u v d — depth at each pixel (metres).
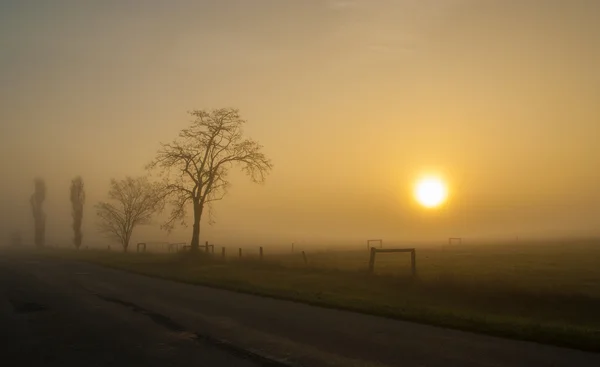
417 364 8.34
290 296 16.59
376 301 16.25
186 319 12.96
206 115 43.56
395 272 26.34
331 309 14.27
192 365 8.55
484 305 17.56
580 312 16.23
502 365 8.21
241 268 30.02
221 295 17.67
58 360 9.14
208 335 10.91
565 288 20.33
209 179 43.34
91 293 19.12
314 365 8.40
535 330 10.67
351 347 9.59
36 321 13.29
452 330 11.10
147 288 20.36
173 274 26.30
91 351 9.75
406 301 16.88
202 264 33.97
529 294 18.27
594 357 8.64
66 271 30.58
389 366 8.26
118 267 32.62
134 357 9.20
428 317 12.36
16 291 20.20
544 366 8.13
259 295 17.50
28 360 9.20
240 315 13.40
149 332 11.44
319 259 41.00
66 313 14.47
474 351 9.16
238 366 8.41
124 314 14.02
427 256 48.44
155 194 45.81
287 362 8.60
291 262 34.97
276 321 12.43
